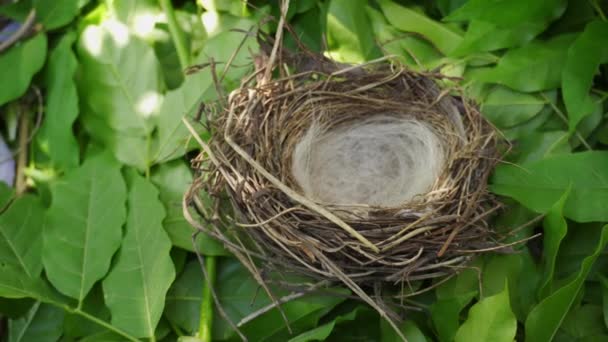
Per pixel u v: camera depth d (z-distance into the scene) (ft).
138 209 1.59
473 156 1.55
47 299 1.54
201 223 1.58
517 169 1.55
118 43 1.66
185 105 1.63
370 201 1.69
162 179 1.63
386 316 1.45
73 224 1.58
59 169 1.68
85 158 1.67
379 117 1.67
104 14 1.73
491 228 1.57
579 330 1.52
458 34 1.66
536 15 1.60
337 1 1.67
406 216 1.52
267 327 1.54
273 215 1.49
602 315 1.53
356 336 1.57
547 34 1.65
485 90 1.63
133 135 1.65
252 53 1.59
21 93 1.68
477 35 1.62
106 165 1.63
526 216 1.56
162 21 1.71
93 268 1.55
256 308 1.56
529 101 1.62
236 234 1.54
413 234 1.47
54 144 1.66
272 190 1.51
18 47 1.72
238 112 1.56
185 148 1.60
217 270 1.59
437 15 1.72
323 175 1.70
